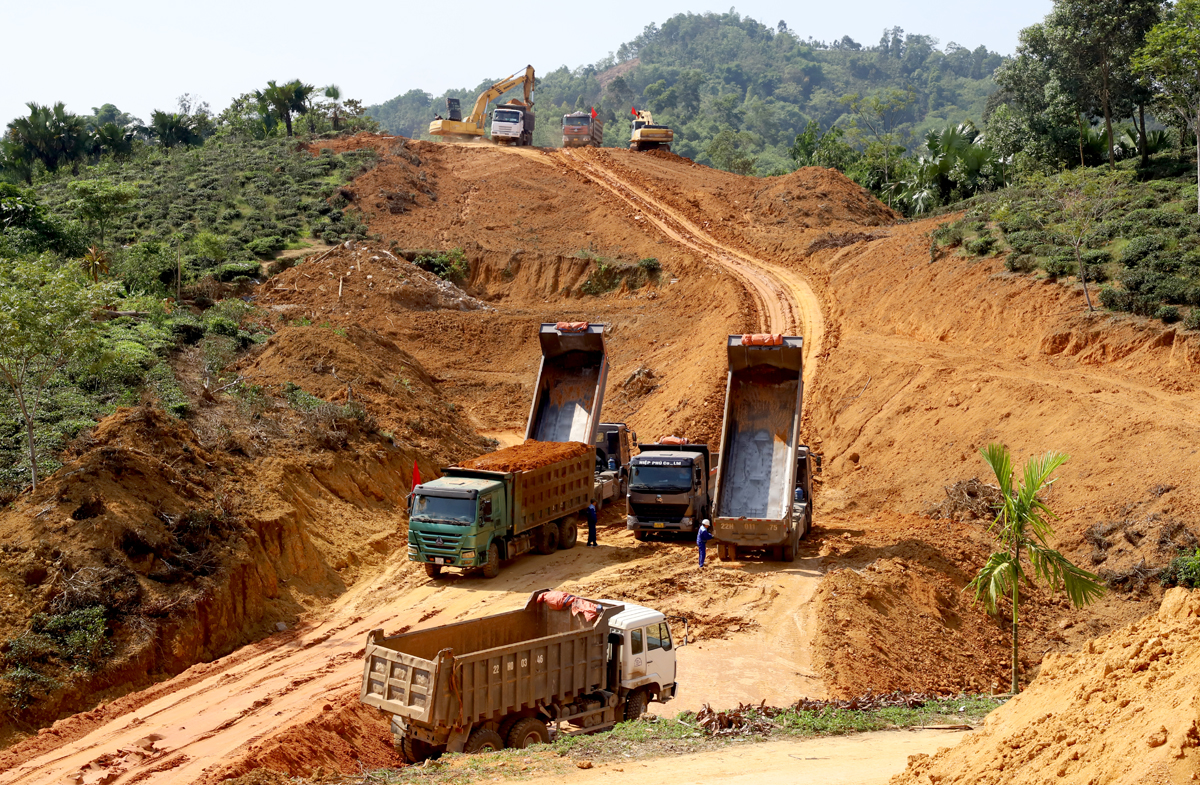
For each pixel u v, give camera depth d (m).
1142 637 9.83
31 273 22.97
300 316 52.19
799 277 55.34
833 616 21.23
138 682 18.95
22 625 18.59
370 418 33.03
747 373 28.95
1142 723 7.82
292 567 24.66
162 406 28.59
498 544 26.27
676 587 24.23
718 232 64.75
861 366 40.88
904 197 73.56
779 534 25.25
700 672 19.03
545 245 65.69
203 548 22.42
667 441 30.45
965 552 26.30
